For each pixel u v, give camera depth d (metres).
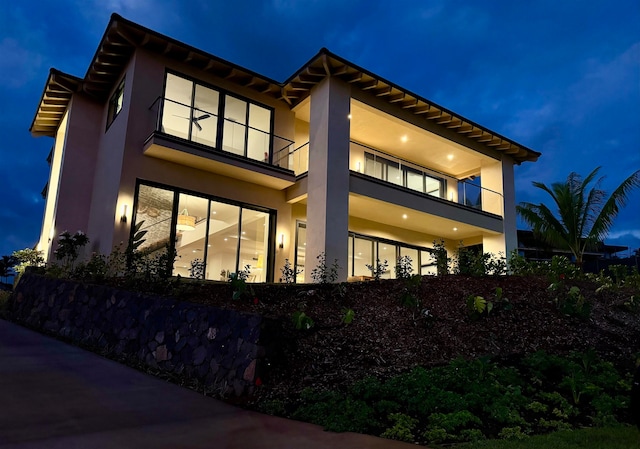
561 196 16.66
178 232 10.91
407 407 4.67
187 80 11.75
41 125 15.18
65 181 12.23
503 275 10.35
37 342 6.89
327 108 12.07
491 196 16.83
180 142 10.48
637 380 4.31
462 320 7.57
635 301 9.18
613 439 4.11
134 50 11.01
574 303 8.35
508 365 6.23
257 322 5.52
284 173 12.24
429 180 18.09
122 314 7.12
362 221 15.25
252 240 12.20
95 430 3.66
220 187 11.77
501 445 3.88
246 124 12.68
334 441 3.87
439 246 10.70
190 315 6.28
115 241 9.88
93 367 5.74
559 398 5.23
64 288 8.38
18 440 3.29
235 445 3.62
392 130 15.12
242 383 5.19
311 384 5.23
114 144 11.10
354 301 8.04
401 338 6.75
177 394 5.03
